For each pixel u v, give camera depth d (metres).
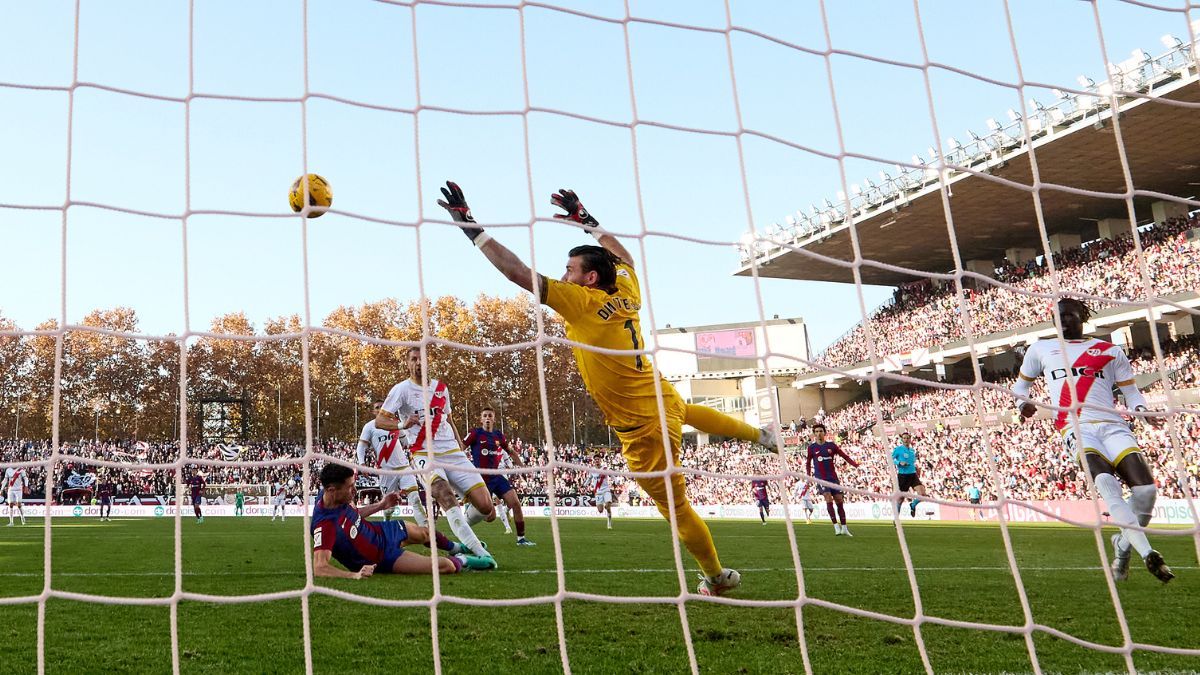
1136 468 5.38
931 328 39.19
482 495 7.49
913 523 20.72
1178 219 31.56
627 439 4.75
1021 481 25.64
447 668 3.31
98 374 59.19
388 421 7.37
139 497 37.53
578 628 4.11
